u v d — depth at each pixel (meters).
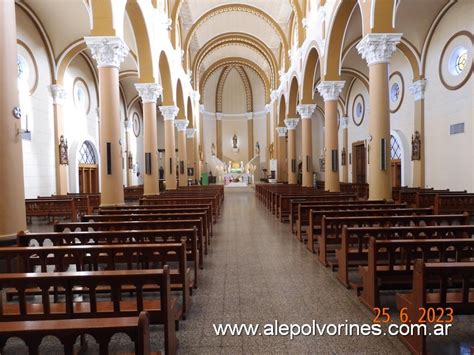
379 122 8.96
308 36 15.85
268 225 10.22
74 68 17.06
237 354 3.22
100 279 2.86
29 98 13.39
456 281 4.10
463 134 12.77
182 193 13.77
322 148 30.33
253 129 34.94
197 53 25.89
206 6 20.62
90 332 1.89
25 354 3.34
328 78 12.82
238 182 31.72
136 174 25.58
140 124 26.84
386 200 8.56
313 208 7.51
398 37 8.80
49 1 12.67
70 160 16.47
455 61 13.24
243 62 30.41
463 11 12.63
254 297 4.57
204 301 4.46
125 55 9.25
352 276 5.34
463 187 12.81
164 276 2.92
